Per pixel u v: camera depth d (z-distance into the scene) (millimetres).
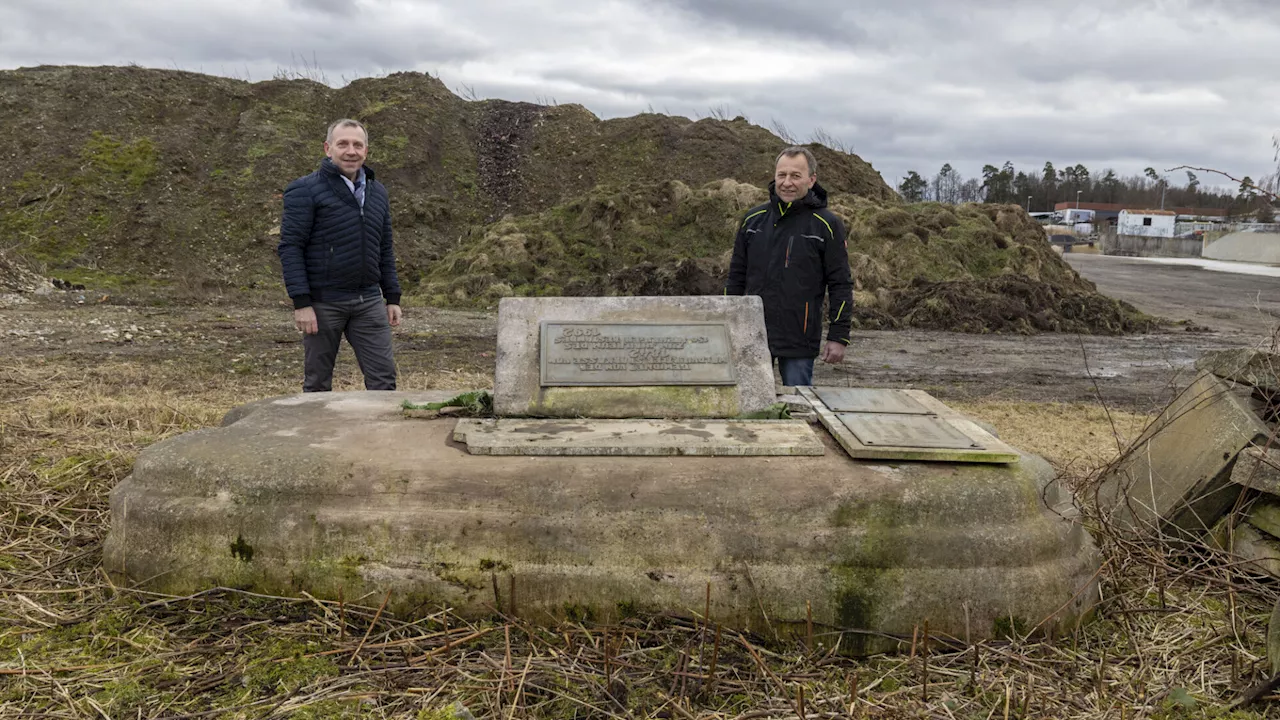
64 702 2531
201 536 3035
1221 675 2836
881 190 20391
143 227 16766
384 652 2787
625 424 3475
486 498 3018
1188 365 9492
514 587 2939
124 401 5922
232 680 2639
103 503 3953
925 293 13086
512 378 3666
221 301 13461
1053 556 3035
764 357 3797
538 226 15844
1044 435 6016
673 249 15164
